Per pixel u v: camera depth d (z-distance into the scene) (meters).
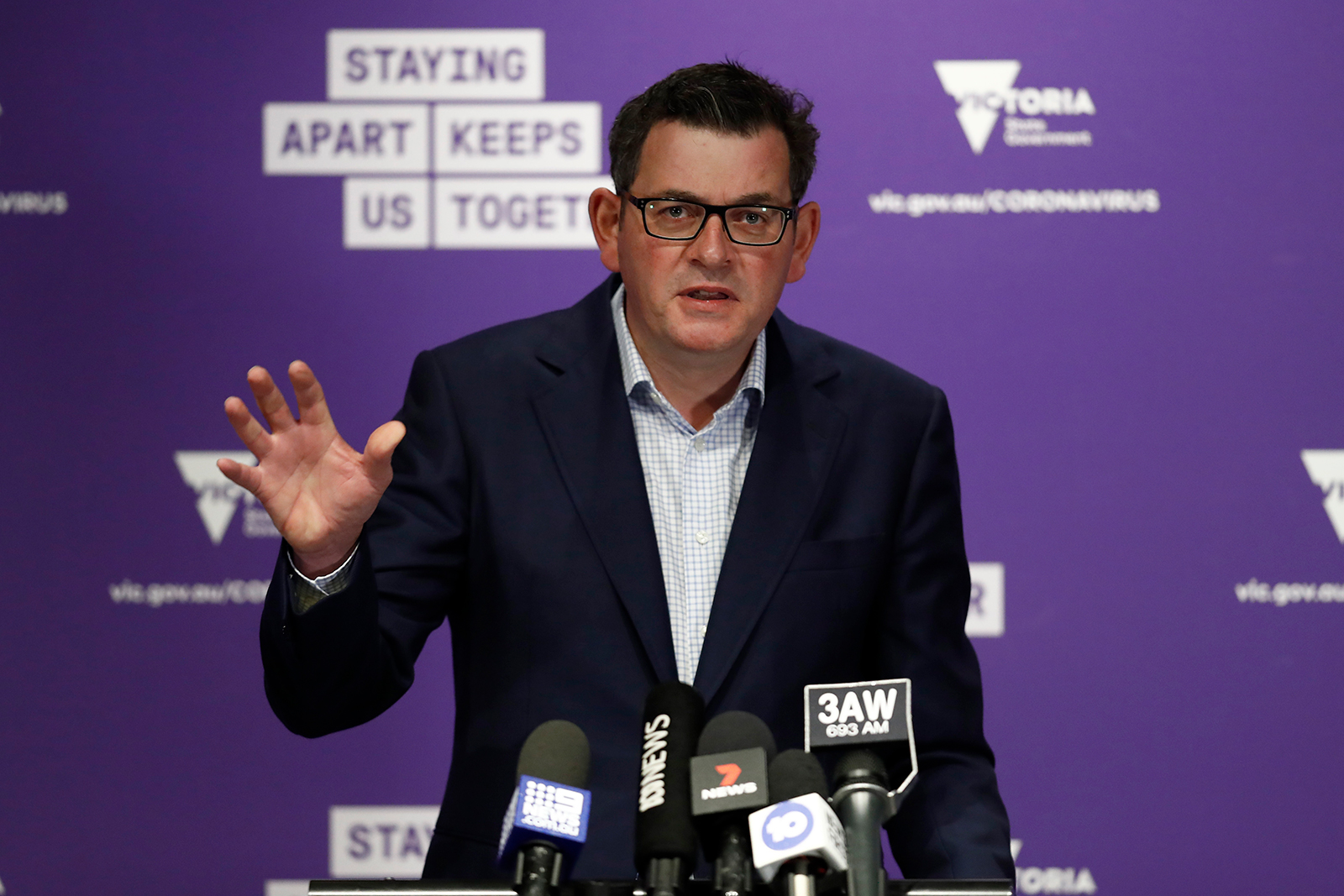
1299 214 8.80
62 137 8.81
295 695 4.09
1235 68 8.81
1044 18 8.86
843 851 3.04
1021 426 8.91
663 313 4.52
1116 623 8.88
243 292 8.90
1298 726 8.80
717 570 4.99
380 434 3.71
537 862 3.04
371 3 8.86
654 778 3.30
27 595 8.87
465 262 8.92
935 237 8.92
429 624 4.75
